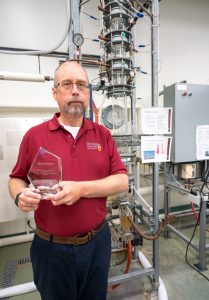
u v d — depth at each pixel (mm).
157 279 1589
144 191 2721
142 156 1490
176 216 2762
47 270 990
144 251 2176
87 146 1016
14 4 2285
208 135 2162
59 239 970
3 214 1925
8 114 2371
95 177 1015
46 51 1900
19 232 2494
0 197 1906
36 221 1027
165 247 2262
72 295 1021
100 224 1073
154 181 1555
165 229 2436
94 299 1098
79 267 991
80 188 854
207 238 2377
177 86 2041
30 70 2377
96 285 1076
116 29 1439
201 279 1777
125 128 1602
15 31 2305
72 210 958
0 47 2271
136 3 1606
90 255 1014
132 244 1705
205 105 2160
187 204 3133
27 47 2352
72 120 1032
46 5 2377
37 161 849
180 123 2088
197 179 2320
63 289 1006
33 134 1008
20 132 1903
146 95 2797
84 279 1022
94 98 2361
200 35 2961
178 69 2904
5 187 1909
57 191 794
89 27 2494
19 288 1647
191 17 2893
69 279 990
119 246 1826
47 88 2416
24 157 1011
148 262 1849
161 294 1541
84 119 1103
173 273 1853
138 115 1999
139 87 2756
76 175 967
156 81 1485
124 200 1641
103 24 1557
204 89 2141
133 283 1721
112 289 1651
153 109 1495
